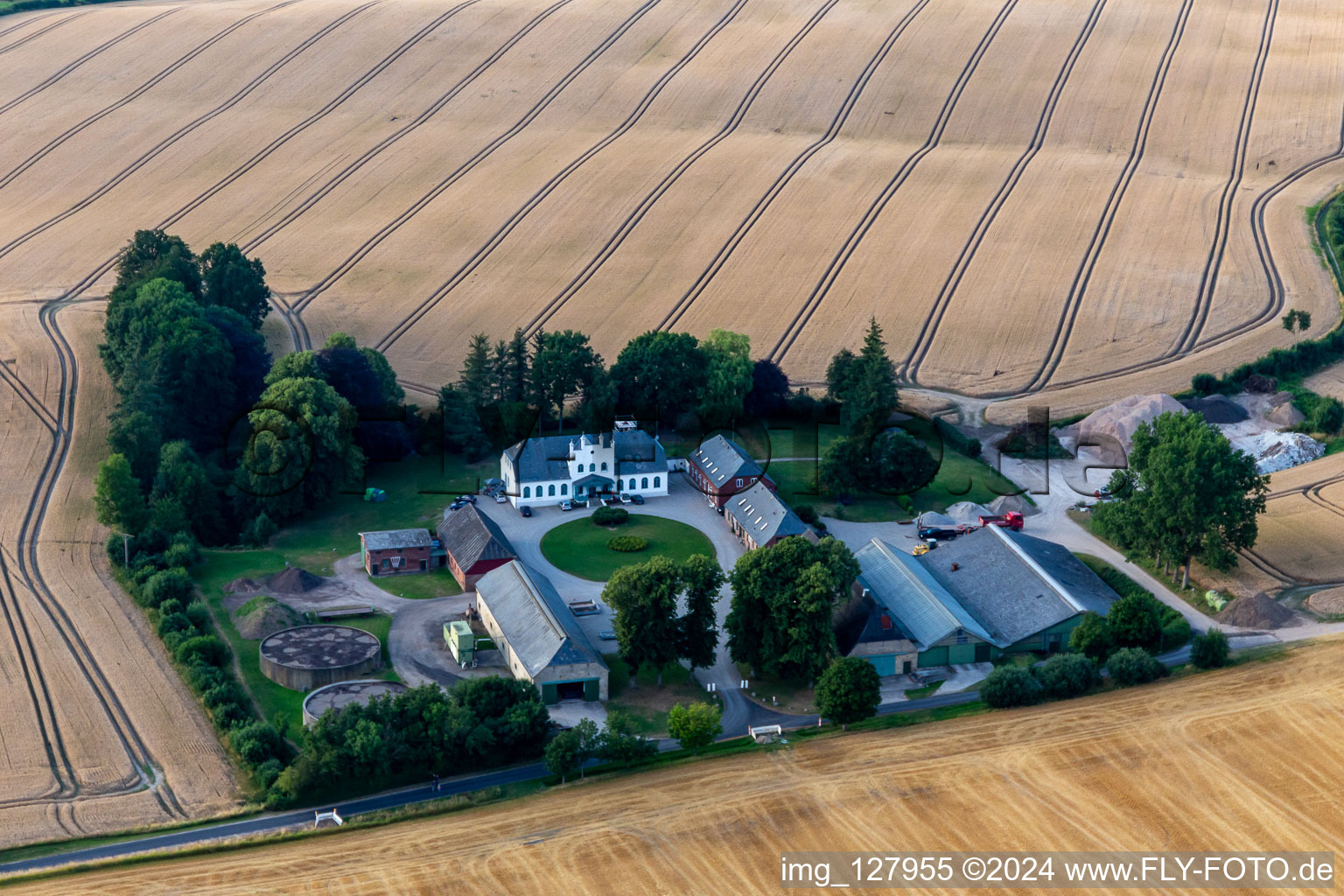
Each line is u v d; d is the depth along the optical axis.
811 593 115.19
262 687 118.12
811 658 116.75
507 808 100.12
